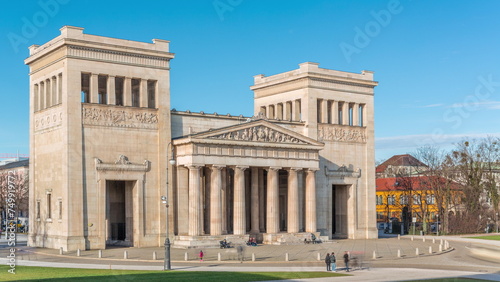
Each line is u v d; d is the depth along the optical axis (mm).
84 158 100438
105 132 102688
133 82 113438
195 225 104938
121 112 104562
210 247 103750
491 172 177000
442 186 164625
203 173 116562
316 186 126875
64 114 99688
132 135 105438
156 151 107812
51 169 104312
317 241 117875
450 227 157375
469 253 98750
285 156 116812
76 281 59125
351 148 133500
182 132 112375
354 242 121062
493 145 171625
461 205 183125
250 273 69500
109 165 102125
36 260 83625
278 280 63812
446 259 90062
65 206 98375
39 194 108125
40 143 108250
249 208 123625
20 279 60438
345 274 70688
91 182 100812
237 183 110688
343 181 131125
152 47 108688
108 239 112000
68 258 86312
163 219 107000
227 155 109312
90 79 102500
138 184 105125
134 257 87312
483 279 66250
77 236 98500
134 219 105625
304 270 74688
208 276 65250
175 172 109375
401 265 82250
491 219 169375
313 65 127938
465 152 169500
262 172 121062
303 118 127750
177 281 59875
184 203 108688
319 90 129000
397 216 193750
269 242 113125
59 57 102250
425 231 156500
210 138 106875
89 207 100312
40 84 109625
